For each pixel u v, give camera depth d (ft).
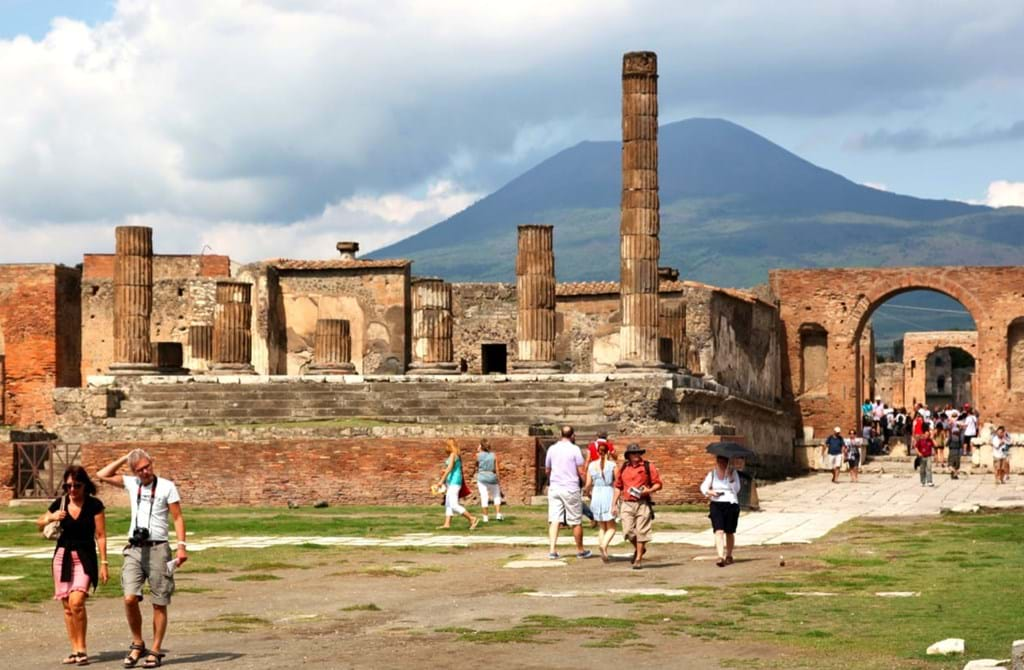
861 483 204.33
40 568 101.50
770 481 213.05
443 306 204.23
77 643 67.97
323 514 142.20
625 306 186.39
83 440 159.43
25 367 249.14
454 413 178.09
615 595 87.15
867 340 341.62
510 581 95.45
